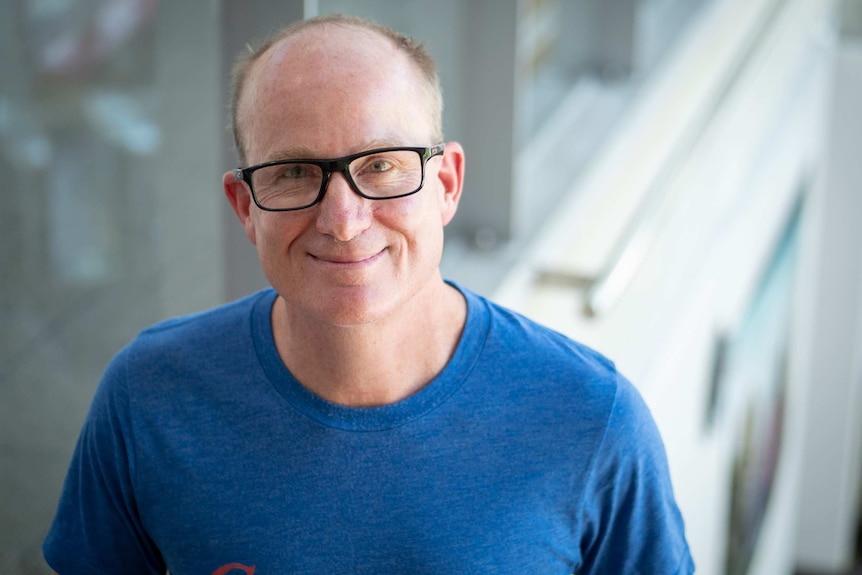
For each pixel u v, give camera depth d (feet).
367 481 3.90
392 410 3.90
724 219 15.07
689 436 13.80
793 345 27.61
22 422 7.45
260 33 6.52
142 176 8.02
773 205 19.93
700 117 12.67
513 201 10.46
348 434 3.91
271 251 3.71
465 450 3.92
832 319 33.09
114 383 4.17
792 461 31.04
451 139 10.12
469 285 9.76
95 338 8.00
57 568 4.47
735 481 19.62
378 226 3.63
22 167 7.88
